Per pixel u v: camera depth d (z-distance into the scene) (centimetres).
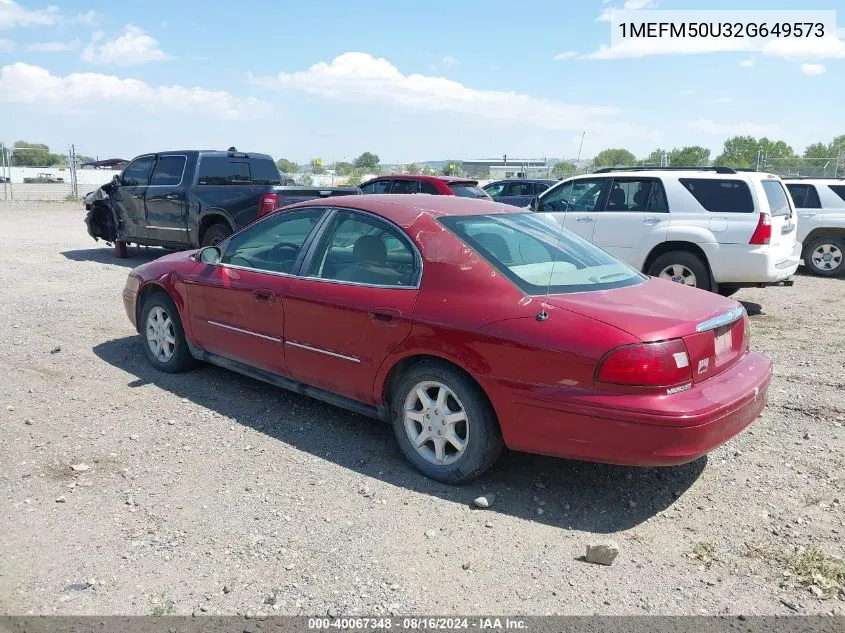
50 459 438
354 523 369
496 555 343
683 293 430
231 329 531
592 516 384
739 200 882
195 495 396
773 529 371
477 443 396
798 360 685
